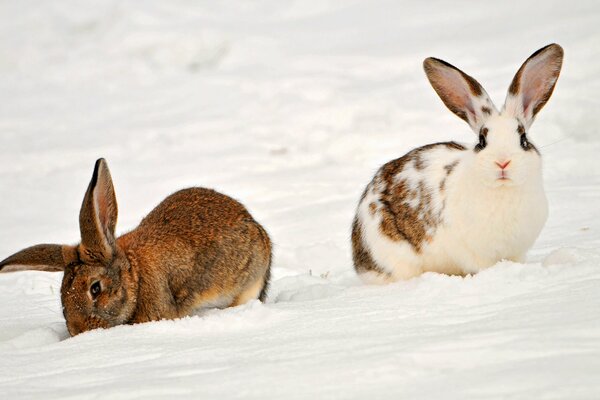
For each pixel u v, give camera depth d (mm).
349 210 17688
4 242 17688
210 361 7281
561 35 27047
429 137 21750
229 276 11211
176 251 10641
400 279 11328
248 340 7941
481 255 10578
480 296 8477
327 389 6020
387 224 11297
